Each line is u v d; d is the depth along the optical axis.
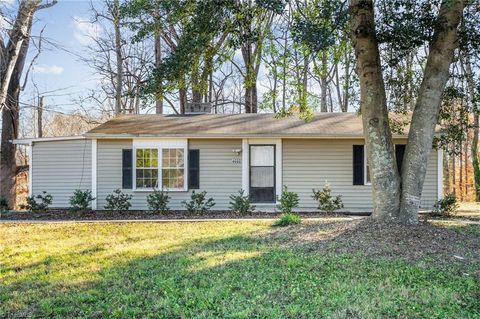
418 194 8.23
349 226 8.20
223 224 9.98
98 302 4.34
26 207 13.06
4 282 5.16
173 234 8.60
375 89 8.20
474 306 4.12
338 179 13.20
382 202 8.30
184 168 13.32
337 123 13.83
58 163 13.81
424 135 8.12
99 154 13.41
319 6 8.07
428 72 8.11
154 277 5.23
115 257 6.45
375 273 5.31
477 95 9.97
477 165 18.88
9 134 16.53
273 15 8.89
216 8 7.72
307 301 4.25
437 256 6.24
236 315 3.81
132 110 24.53
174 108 24.72
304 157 13.32
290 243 7.33
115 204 12.64
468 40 8.86
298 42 7.75
